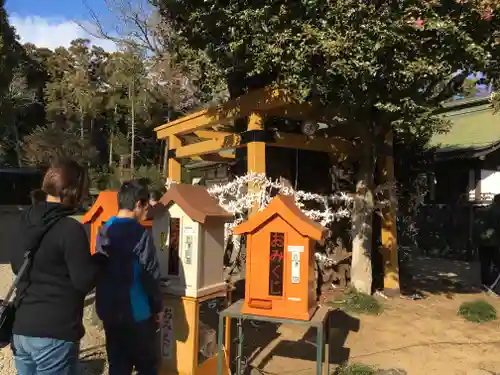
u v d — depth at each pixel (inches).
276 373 170.2
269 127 285.3
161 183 609.9
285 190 271.6
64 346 97.5
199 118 323.9
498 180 566.3
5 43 546.0
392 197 297.4
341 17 195.8
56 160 106.8
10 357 173.5
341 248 308.5
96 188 784.3
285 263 145.2
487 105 665.6
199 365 150.3
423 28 192.5
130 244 125.3
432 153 380.8
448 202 607.5
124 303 123.3
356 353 193.9
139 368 128.7
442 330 224.7
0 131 1033.5
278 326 221.6
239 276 276.4
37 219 100.1
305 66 203.3
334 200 304.3
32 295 98.0
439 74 203.9
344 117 261.9
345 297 267.3
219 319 149.8
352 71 191.0
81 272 98.2
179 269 151.6
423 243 594.2
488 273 341.4
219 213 157.6
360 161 307.0
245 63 229.8
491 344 206.5
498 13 201.5
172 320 151.7
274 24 207.9
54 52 1245.1
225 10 211.2
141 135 1104.8
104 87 1136.2
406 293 305.4
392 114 239.9
